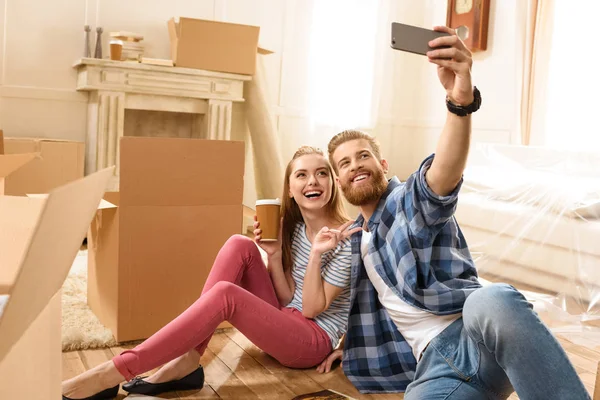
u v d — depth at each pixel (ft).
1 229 2.91
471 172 11.74
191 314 5.26
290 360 5.96
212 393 5.54
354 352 5.83
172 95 13.39
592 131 13.94
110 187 12.92
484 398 4.49
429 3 17.56
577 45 14.12
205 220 6.83
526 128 14.94
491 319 4.01
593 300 8.61
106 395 5.09
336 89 16.65
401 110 18.03
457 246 5.16
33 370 2.12
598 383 3.81
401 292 4.96
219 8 15.14
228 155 6.88
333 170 5.80
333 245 5.69
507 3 15.57
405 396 4.73
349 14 16.56
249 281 6.25
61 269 2.08
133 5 14.21
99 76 12.76
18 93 13.34
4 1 13.08
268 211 6.04
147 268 6.59
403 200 4.87
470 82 4.07
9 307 1.55
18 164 4.72
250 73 13.99
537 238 9.69
